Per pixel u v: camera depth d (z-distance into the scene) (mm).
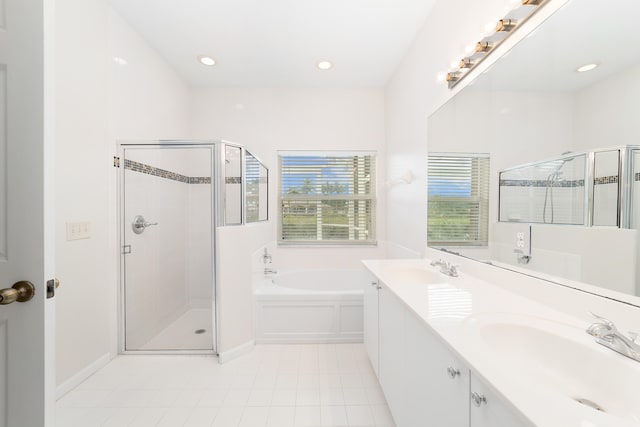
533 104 1116
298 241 3256
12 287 808
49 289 835
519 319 900
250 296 2150
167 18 2062
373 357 1679
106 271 1933
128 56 2121
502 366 631
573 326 835
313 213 3271
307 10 1972
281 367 1896
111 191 1973
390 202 2998
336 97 3211
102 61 1874
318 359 1999
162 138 2578
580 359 732
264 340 2225
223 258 1976
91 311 1803
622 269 792
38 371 822
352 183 3275
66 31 1607
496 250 1359
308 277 3086
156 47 2424
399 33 2225
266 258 2893
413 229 2324
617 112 812
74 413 1465
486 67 1398
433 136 1959
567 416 475
